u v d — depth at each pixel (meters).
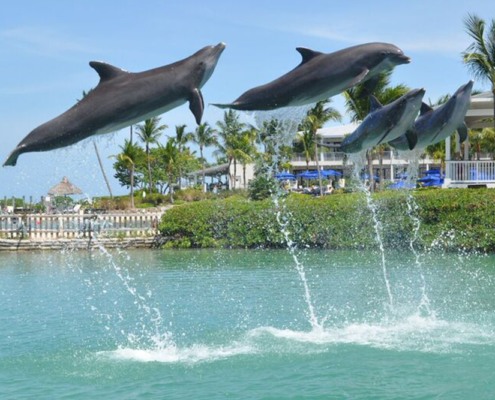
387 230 30.50
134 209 55.59
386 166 65.44
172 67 9.25
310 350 12.36
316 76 9.70
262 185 43.47
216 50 9.34
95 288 20.80
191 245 34.19
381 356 11.84
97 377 11.00
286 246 32.25
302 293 19.23
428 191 30.48
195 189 77.31
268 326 14.66
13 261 29.12
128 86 9.20
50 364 11.84
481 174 35.41
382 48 9.79
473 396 9.62
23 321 15.75
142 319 15.74
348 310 16.44
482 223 28.81
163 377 10.90
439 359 11.58
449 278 21.92
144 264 27.28
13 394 10.19
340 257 28.20
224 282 21.66
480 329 14.02
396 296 18.53
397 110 10.92
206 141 77.56
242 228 33.03
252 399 9.66
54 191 52.00
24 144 9.15
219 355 12.16
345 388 10.06
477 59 33.09
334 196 32.38
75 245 34.22
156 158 83.50
